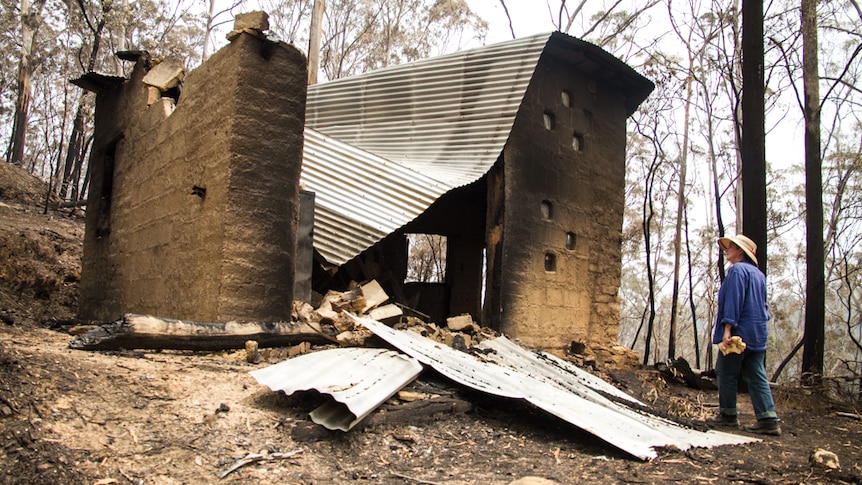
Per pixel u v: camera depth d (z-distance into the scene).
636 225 28.59
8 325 6.92
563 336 10.11
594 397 6.16
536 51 9.39
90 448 3.37
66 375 4.26
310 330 6.48
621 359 10.79
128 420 3.79
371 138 10.62
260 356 5.92
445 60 10.36
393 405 4.58
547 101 10.24
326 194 8.60
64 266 12.85
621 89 12.05
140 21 21.73
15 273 11.91
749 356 5.90
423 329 7.28
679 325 38.38
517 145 9.54
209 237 6.57
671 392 9.59
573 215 10.57
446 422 4.74
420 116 10.29
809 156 10.26
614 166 11.81
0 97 26.55
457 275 14.16
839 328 28.45
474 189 13.00
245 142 6.45
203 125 7.04
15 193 17.70
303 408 4.43
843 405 8.09
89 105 21.62
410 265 26.19
